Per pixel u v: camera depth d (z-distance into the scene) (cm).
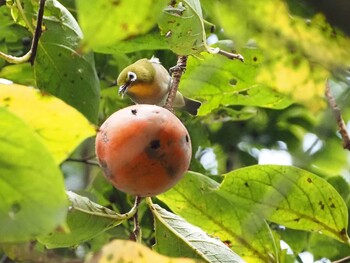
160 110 103
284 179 119
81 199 106
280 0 87
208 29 121
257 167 119
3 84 85
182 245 110
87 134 85
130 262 86
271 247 121
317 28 89
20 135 77
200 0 114
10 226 77
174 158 101
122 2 79
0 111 76
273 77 94
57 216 77
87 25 79
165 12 106
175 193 121
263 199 120
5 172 77
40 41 123
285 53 92
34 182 77
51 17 123
